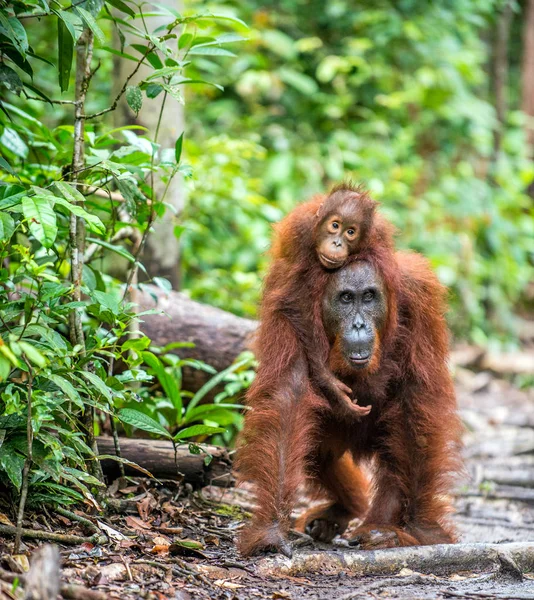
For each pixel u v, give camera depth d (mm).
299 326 8148
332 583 6965
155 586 6328
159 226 12398
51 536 6816
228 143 16938
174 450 8750
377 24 25188
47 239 6359
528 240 27406
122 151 8688
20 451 6953
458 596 6504
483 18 28094
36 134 10633
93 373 7645
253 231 18312
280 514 7527
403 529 8477
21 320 8078
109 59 16578
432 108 25625
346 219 7930
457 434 8656
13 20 7320
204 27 8883
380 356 8281
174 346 10594
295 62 24156
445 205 24641
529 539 9594
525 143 30969
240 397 10641
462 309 24016
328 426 8719
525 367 22422
